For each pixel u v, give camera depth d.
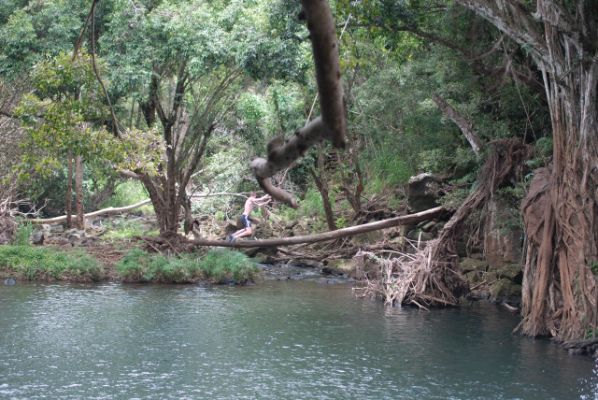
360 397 10.81
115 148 17.31
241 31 23.03
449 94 22.28
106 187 41.97
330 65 2.19
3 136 28.73
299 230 30.66
